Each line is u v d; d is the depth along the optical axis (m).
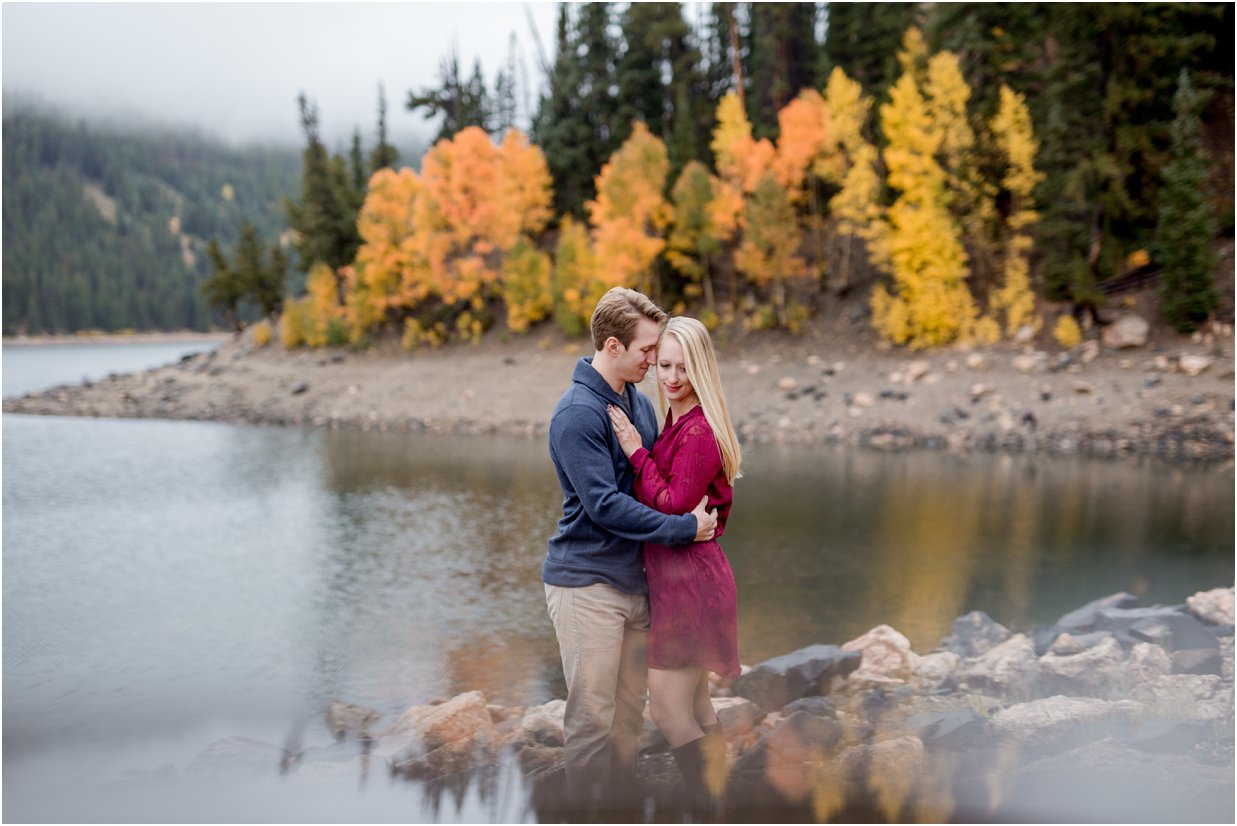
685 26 37.88
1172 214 21.47
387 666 6.54
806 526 11.74
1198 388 19.17
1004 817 2.36
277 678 6.25
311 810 2.70
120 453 21.06
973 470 16.38
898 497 13.80
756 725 3.76
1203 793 2.50
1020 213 24.00
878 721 3.64
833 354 25.98
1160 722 3.16
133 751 4.55
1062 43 23.02
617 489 2.81
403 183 37.84
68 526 13.03
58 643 7.36
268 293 47.91
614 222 29.11
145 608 8.61
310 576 9.79
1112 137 22.98
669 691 2.89
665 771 2.91
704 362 2.88
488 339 34.44
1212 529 11.02
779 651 6.52
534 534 11.83
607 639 2.89
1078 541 10.52
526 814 2.55
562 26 45.56
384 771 3.04
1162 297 21.75
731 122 29.14
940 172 24.17
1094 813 2.37
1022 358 22.30
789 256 29.89
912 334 25.31
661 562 2.90
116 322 129.38
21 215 159.50
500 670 6.38
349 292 38.19
